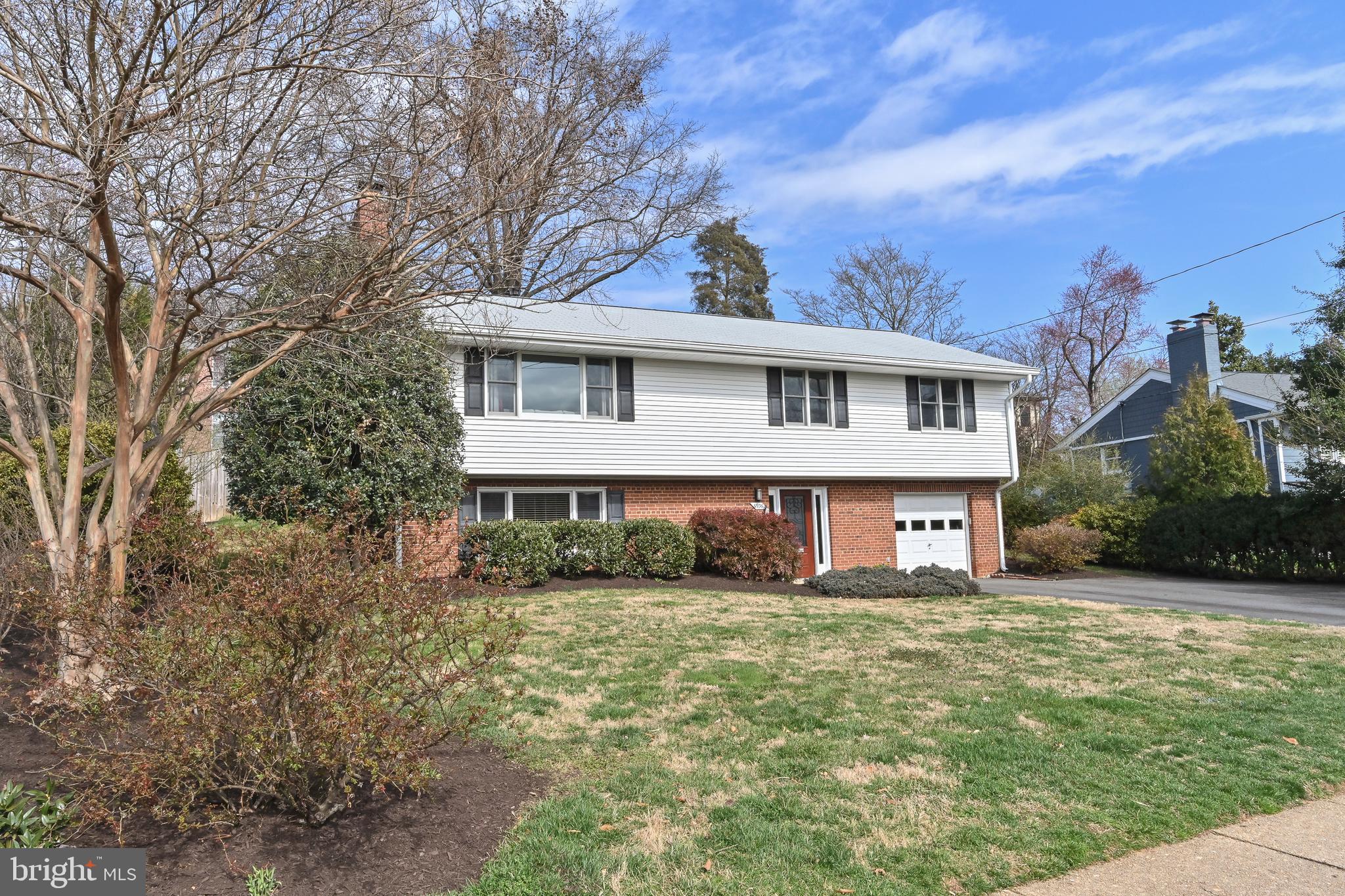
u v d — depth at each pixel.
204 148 6.32
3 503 7.88
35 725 4.42
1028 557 21.22
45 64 6.01
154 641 4.02
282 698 4.02
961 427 20.56
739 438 17.84
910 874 4.20
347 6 6.32
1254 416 24.59
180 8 5.75
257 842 4.10
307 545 4.20
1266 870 4.29
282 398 11.55
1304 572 17.31
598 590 13.73
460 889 3.86
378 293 6.76
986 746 6.10
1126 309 37.53
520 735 6.11
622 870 4.11
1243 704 7.24
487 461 15.34
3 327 7.40
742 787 5.29
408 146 7.02
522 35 8.05
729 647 9.45
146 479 6.49
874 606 13.04
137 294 9.97
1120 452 27.62
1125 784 5.45
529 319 16.59
